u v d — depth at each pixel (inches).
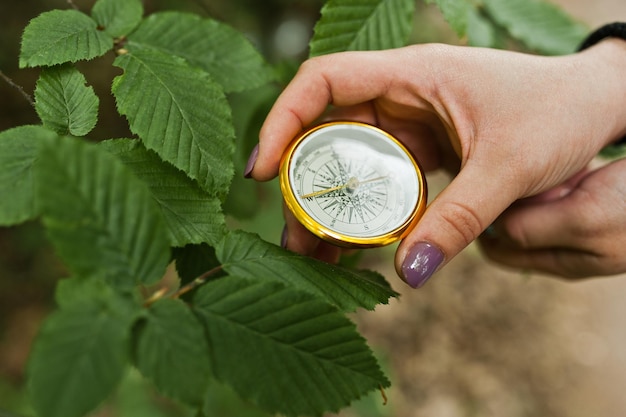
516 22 13.9
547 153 11.9
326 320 9.3
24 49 10.6
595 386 27.5
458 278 29.3
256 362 9.0
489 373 26.8
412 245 11.4
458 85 12.1
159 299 8.8
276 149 12.1
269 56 26.9
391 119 13.8
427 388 25.8
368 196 11.7
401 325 27.2
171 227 10.2
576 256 14.5
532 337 28.3
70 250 8.4
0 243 22.6
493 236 15.3
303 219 11.2
